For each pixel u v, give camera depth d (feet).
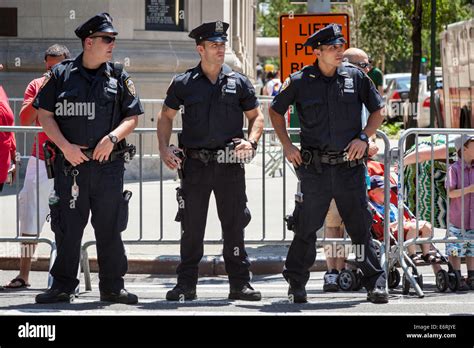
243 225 25.81
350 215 25.29
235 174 25.38
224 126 25.08
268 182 51.70
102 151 24.27
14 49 51.13
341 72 24.75
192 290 26.13
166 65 51.96
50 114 24.48
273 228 38.11
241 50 76.95
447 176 28.53
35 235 29.73
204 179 25.29
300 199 25.20
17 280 29.66
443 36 69.26
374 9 101.71
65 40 51.03
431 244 29.73
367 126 25.14
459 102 62.75
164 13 52.80
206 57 24.84
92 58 24.34
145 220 39.17
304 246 25.49
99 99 24.39
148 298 26.99
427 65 136.15
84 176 24.64
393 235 29.01
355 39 124.47
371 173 29.78
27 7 51.08
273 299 26.78
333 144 24.68
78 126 24.39
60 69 24.56
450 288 28.17
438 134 28.37
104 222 25.08
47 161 25.03
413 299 26.73
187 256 26.03
